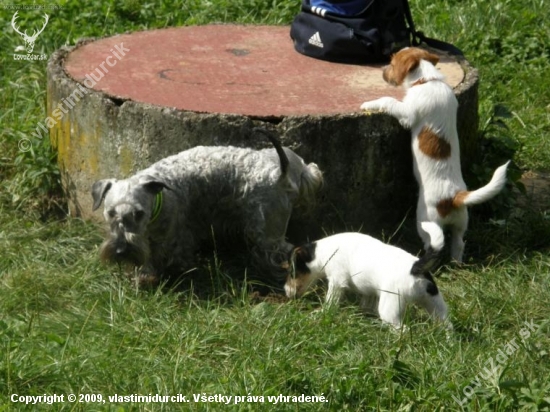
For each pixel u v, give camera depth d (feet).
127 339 21.40
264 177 24.54
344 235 23.67
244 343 21.12
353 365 20.24
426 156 25.63
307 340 21.30
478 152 29.91
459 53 30.78
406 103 25.84
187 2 41.78
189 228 25.25
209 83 27.94
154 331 21.85
